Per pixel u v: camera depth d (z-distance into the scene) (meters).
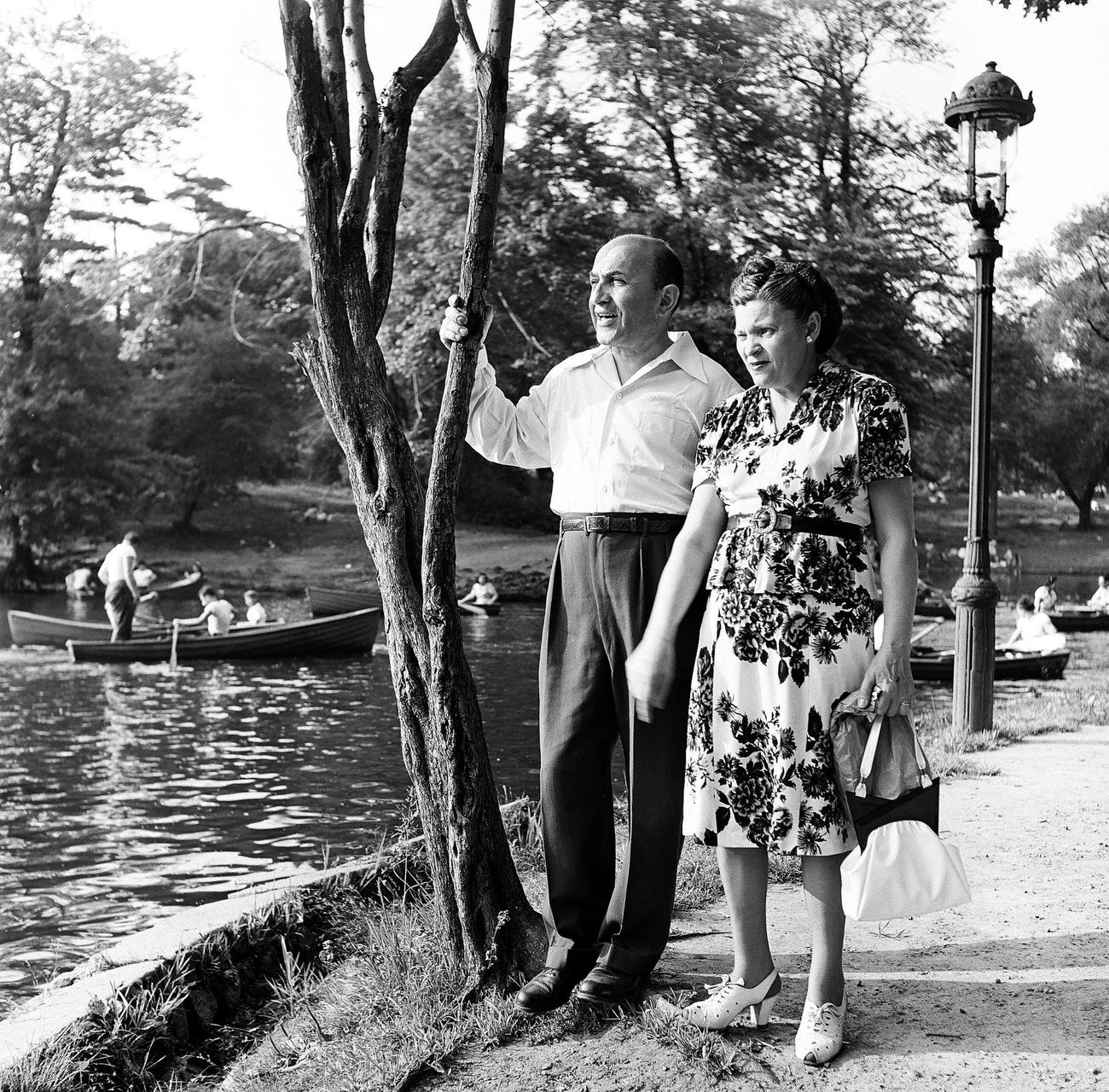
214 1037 3.33
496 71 3.21
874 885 2.65
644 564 3.08
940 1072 2.64
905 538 2.75
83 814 8.07
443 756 3.27
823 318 2.84
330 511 47.88
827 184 23.97
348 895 4.16
